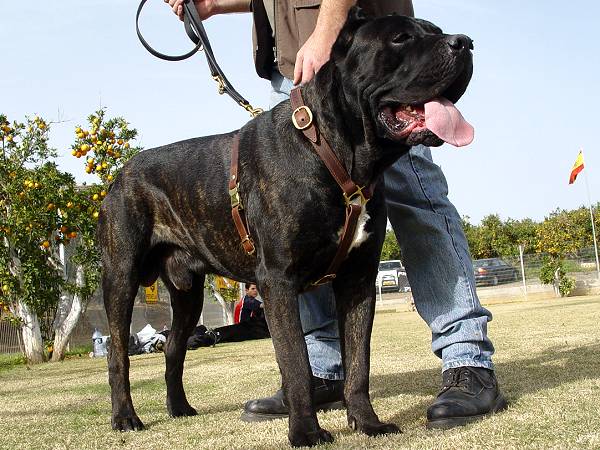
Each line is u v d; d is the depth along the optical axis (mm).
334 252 2783
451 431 2637
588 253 27094
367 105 2715
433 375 4543
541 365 4449
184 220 3543
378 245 2887
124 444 2990
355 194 2742
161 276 3855
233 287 17453
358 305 2906
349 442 2555
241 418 3459
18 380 7672
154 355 11234
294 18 3439
